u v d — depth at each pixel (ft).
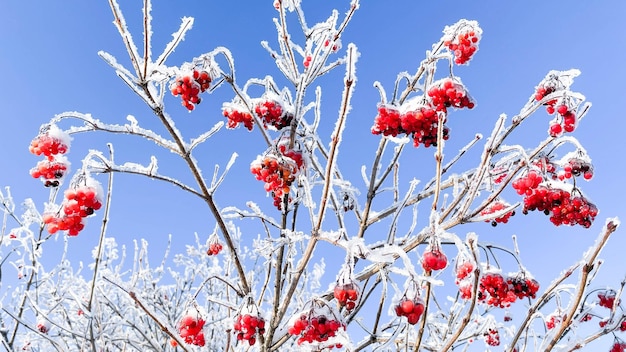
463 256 9.37
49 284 19.83
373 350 11.05
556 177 11.30
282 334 10.73
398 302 8.56
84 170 9.52
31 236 17.56
